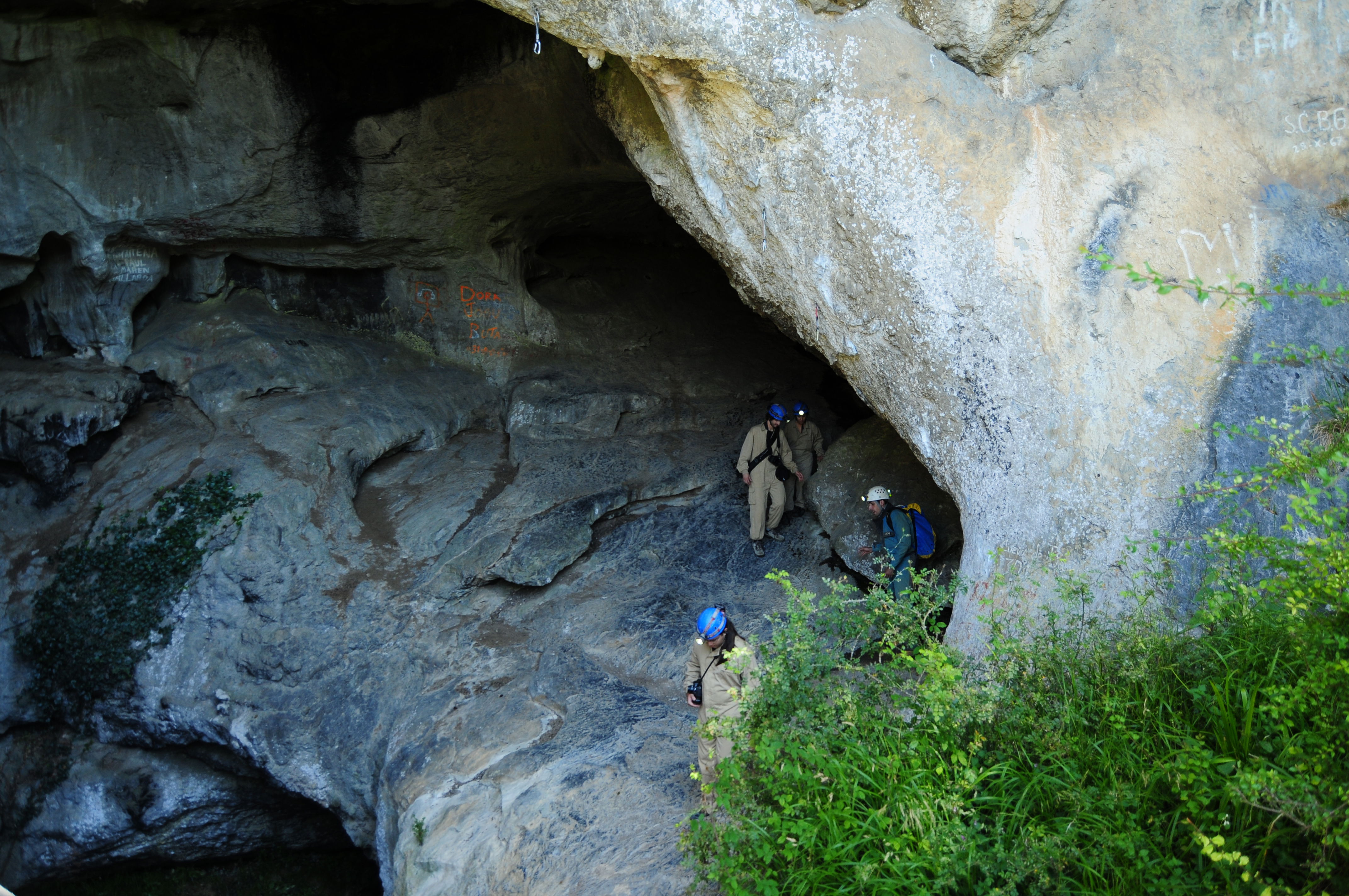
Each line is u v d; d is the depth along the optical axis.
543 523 8.39
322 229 9.61
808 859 3.67
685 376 10.77
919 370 5.82
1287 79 4.84
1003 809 3.55
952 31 5.49
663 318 11.74
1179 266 4.93
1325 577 3.24
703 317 11.98
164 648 7.86
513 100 8.77
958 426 5.73
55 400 9.09
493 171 9.38
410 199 9.57
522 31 8.33
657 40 5.35
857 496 7.80
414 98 8.87
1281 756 3.15
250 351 9.69
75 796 7.90
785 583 4.75
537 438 9.81
